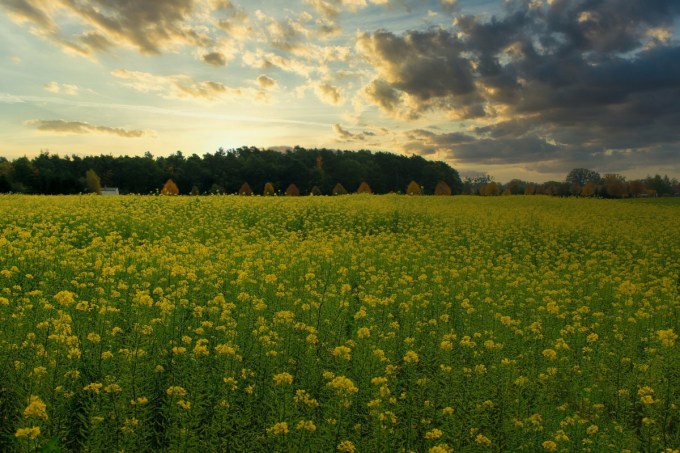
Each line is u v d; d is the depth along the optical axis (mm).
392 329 11188
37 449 5203
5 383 7074
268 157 112375
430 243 25062
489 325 11859
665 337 9016
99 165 104312
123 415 6375
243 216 30547
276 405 6789
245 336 9461
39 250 16125
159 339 9047
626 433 7254
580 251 26203
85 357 8016
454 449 6535
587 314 14195
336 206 35844
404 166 125812
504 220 32469
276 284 14250
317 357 8547
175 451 6039
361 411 7395
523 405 7625
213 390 7152
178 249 19062
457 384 8016
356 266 17781
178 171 103250
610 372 9641
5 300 8789
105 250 18828
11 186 67250
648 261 22859
